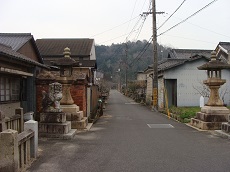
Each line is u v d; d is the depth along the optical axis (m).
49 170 6.01
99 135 10.73
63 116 10.30
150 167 6.27
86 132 11.49
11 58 9.42
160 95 27.11
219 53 29.25
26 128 6.92
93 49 41.16
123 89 72.44
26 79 13.50
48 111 10.25
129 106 30.06
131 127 13.23
